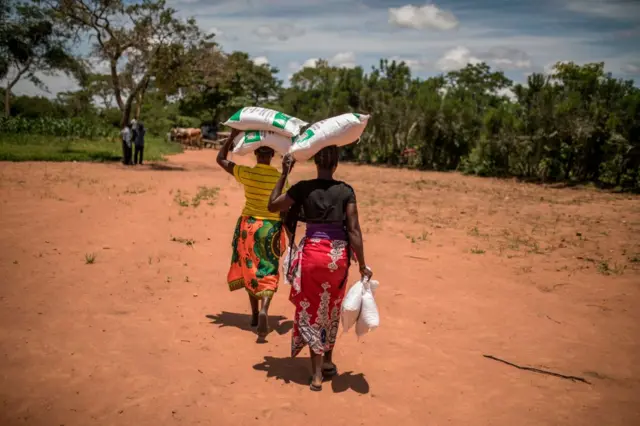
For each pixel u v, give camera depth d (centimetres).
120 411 374
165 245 850
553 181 2141
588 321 587
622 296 673
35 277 658
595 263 841
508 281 735
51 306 566
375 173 2494
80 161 2308
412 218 1215
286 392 415
